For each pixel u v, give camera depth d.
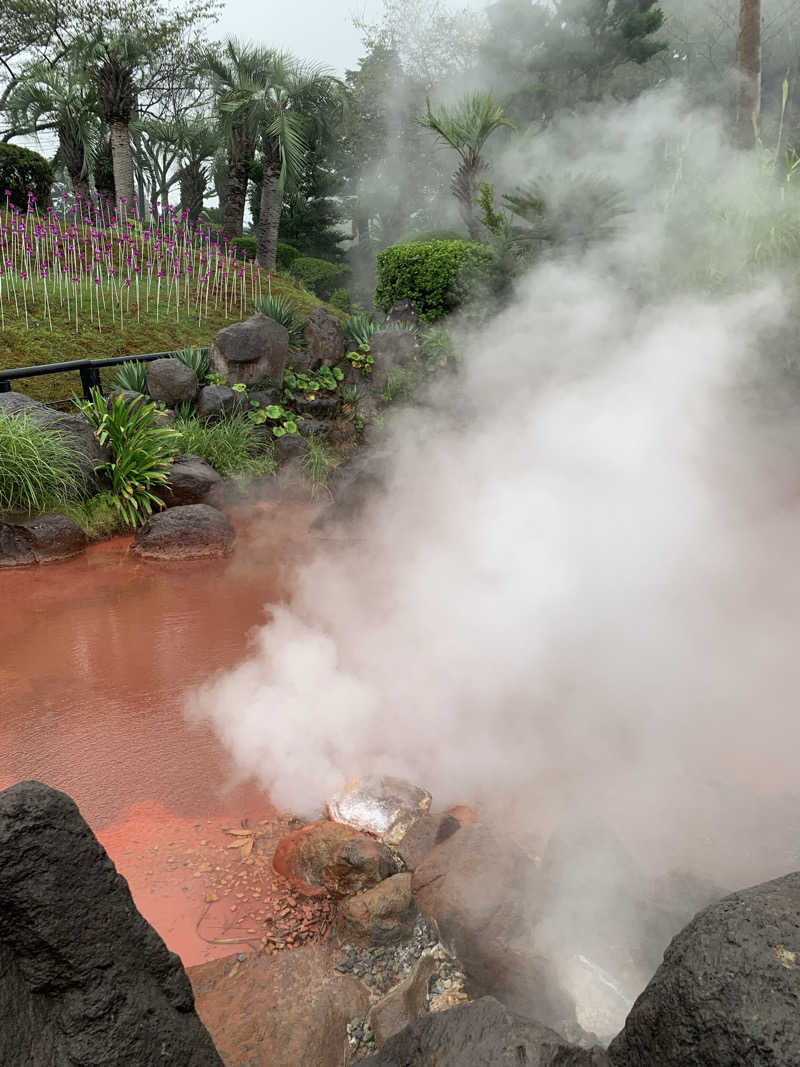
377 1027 1.85
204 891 2.48
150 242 12.84
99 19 21.28
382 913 2.21
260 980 2.04
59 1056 1.25
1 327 9.02
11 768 3.11
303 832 2.62
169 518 5.93
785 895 1.27
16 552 5.62
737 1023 1.11
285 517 7.08
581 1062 1.32
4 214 12.68
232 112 15.84
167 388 7.80
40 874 1.30
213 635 4.41
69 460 6.30
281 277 14.05
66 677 3.90
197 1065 1.37
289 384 8.91
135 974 1.36
